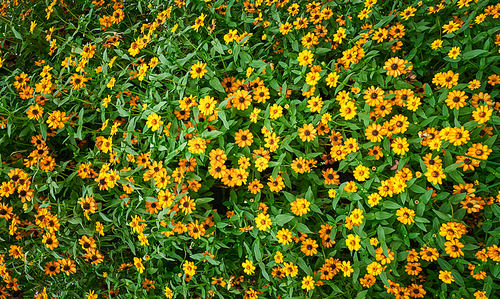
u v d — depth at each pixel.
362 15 1.00
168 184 0.91
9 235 1.07
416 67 0.99
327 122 0.94
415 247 0.98
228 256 1.02
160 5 1.12
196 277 1.00
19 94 1.07
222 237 0.98
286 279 0.96
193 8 1.06
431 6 0.98
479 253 0.87
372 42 1.00
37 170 0.98
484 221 0.91
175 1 1.06
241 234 0.97
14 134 1.09
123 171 0.93
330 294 0.96
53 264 1.06
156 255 0.97
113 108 1.08
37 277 1.10
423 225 0.87
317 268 0.97
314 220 1.02
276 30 1.03
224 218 1.01
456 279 0.87
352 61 0.94
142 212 0.95
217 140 0.96
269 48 1.06
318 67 0.97
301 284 0.95
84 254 1.00
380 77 0.93
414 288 0.93
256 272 1.02
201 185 0.97
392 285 0.93
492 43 0.94
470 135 0.89
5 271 1.05
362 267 0.93
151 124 0.93
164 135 0.95
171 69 0.97
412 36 1.00
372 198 0.89
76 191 1.04
